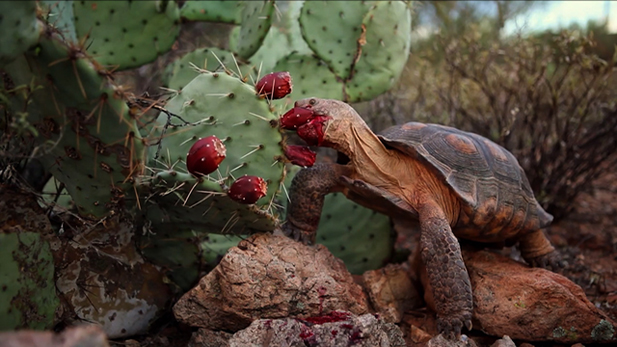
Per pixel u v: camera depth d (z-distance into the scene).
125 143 0.76
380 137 0.93
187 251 0.94
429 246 0.86
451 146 0.93
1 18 0.67
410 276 1.02
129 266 0.91
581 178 1.61
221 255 1.04
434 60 1.84
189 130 0.86
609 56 1.68
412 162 0.94
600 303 1.00
